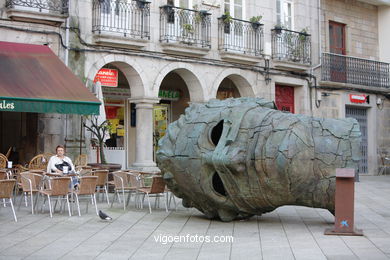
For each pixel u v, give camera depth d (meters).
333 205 9.12
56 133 14.86
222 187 9.95
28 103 12.10
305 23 21.03
